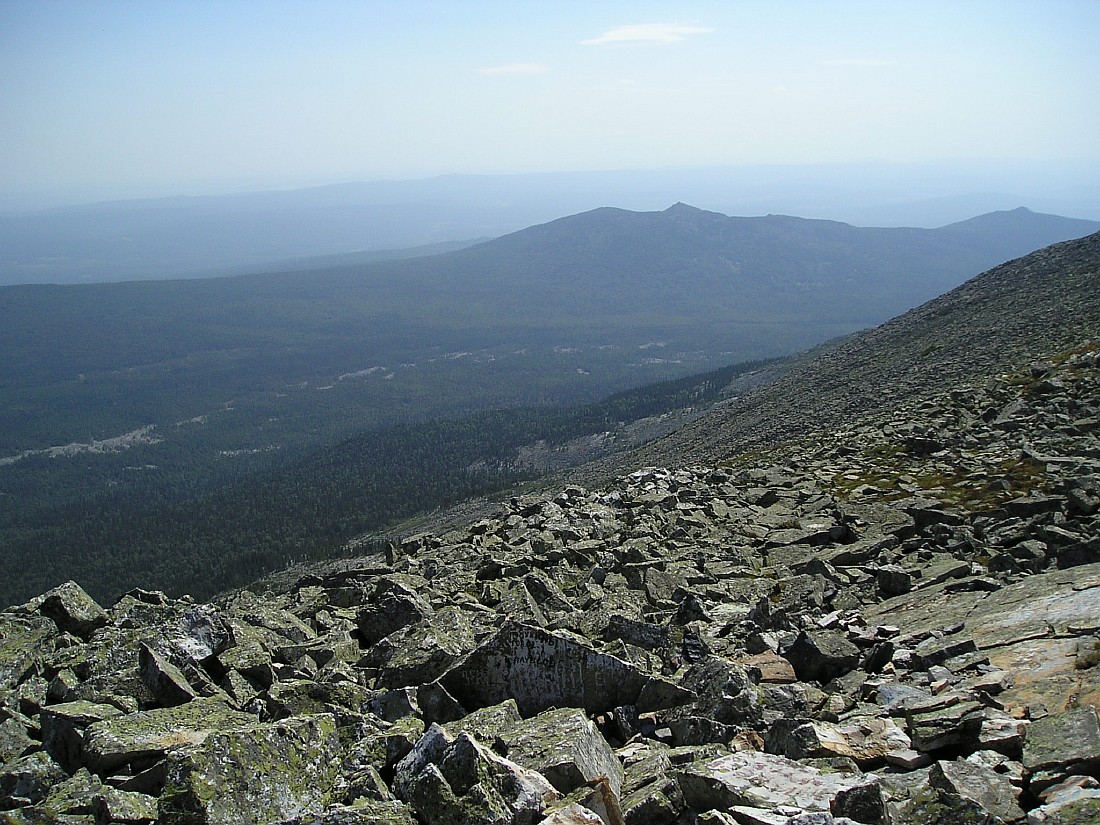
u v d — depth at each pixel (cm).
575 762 1090
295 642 1959
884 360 12712
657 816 1045
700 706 1412
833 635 1778
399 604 2027
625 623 1922
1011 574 2256
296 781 1034
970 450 4238
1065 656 1435
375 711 1391
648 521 3562
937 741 1172
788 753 1218
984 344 9819
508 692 1492
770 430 11212
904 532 2986
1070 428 4103
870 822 948
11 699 1527
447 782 985
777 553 2958
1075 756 1055
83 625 1903
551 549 3086
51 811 1077
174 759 1002
